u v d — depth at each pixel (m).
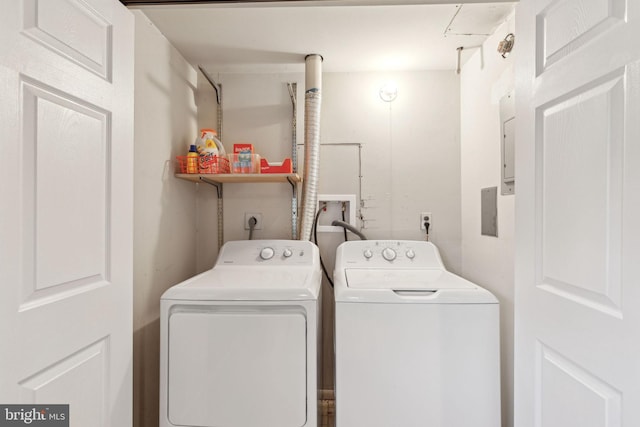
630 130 0.62
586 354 0.72
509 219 1.46
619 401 0.64
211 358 1.26
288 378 1.26
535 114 0.89
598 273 0.69
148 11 1.46
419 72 2.09
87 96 0.85
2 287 0.64
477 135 1.81
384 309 1.29
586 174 0.72
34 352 0.71
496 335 1.28
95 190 0.89
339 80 2.11
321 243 2.10
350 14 1.48
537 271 0.89
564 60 0.78
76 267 0.82
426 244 1.88
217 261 1.81
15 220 0.66
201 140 1.82
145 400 1.47
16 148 0.66
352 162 2.11
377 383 1.29
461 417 1.27
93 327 0.88
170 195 1.74
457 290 1.32
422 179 2.09
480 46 1.77
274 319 1.26
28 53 0.69
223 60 1.96
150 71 1.54
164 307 1.28
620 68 0.64
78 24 0.82
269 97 2.12
